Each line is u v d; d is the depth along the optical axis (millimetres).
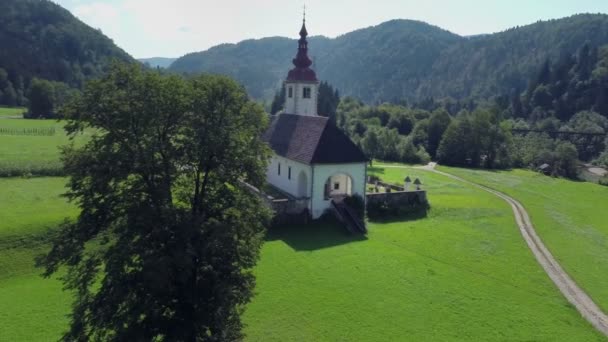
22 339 22250
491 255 36094
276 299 26891
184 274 17094
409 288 29000
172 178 18891
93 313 17188
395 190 54875
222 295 18281
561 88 164125
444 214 48344
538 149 106438
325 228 41406
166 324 17797
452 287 29391
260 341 22469
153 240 17250
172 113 18562
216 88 19719
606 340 23531
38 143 74750
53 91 127562
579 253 37875
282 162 49156
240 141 19688
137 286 16859
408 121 134625
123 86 18328
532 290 29516
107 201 17859
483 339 23109
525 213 51469
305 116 50281
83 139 80562
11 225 33469
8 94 153625
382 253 35469
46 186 46812
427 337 23156
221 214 19906
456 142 101250
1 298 26438
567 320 25531
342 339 22828
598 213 56156
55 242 17453
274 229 40344
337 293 27953
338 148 44062
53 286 28094
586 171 107250
